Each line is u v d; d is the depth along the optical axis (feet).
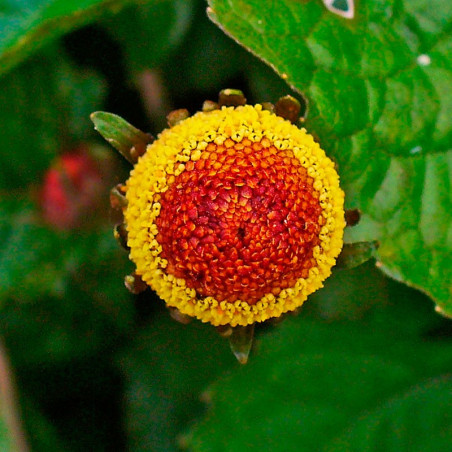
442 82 0.53
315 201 0.47
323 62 0.51
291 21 0.51
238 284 0.47
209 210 0.47
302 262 0.47
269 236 0.47
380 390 0.57
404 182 0.52
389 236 0.52
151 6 0.56
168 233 0.47
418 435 0.57
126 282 0.48
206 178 0.47
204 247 0.47
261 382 0.57
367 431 0.57
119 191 0.49
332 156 0.51
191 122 0.48
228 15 0.50
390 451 0.57
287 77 0.50
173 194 0.47
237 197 0.47
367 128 0.52
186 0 0.56
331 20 0.52
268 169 0.47
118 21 0.57
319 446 0.57
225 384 0.57
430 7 0.53
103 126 0.48
